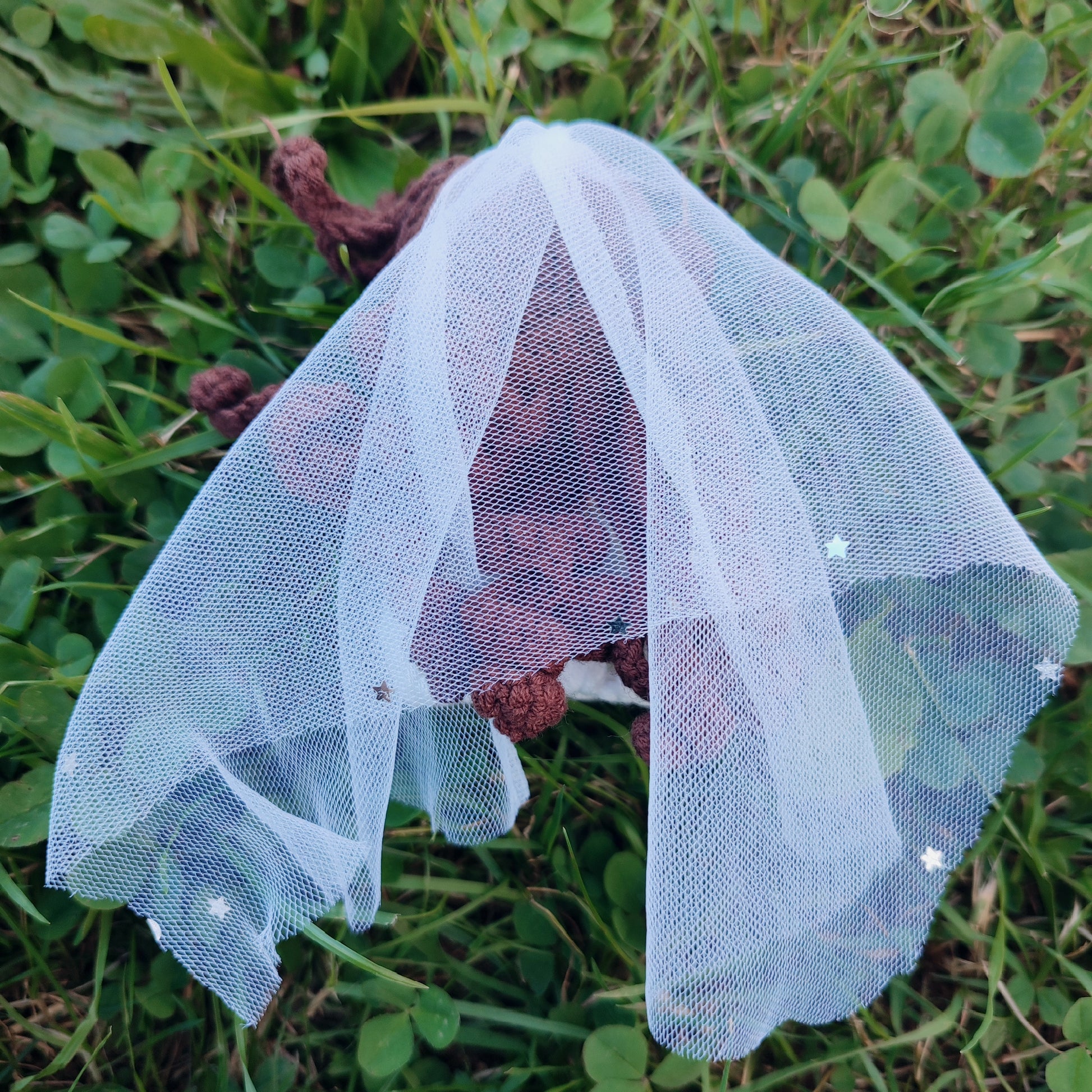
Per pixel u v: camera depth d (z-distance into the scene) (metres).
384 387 0.19
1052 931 0.25
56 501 0.26
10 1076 0.25
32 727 0.24
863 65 0.27
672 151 0.27
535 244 0.19
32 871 0.25
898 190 0.27
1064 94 0.28
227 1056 0.25
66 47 0.27
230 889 0.22
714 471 0.19
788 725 0.19
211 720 0.21
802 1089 0.25
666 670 0.19
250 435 0.20
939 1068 0.25
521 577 0.19
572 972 0.26
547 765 0.26
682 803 0.19
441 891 0.26
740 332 0.20
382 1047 0.24
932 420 0.20
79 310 0.27
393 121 0.28
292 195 0.22
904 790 0.21
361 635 0.19
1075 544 0.26
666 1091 0.25
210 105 0.28
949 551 0.20
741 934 0.20
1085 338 0.27
